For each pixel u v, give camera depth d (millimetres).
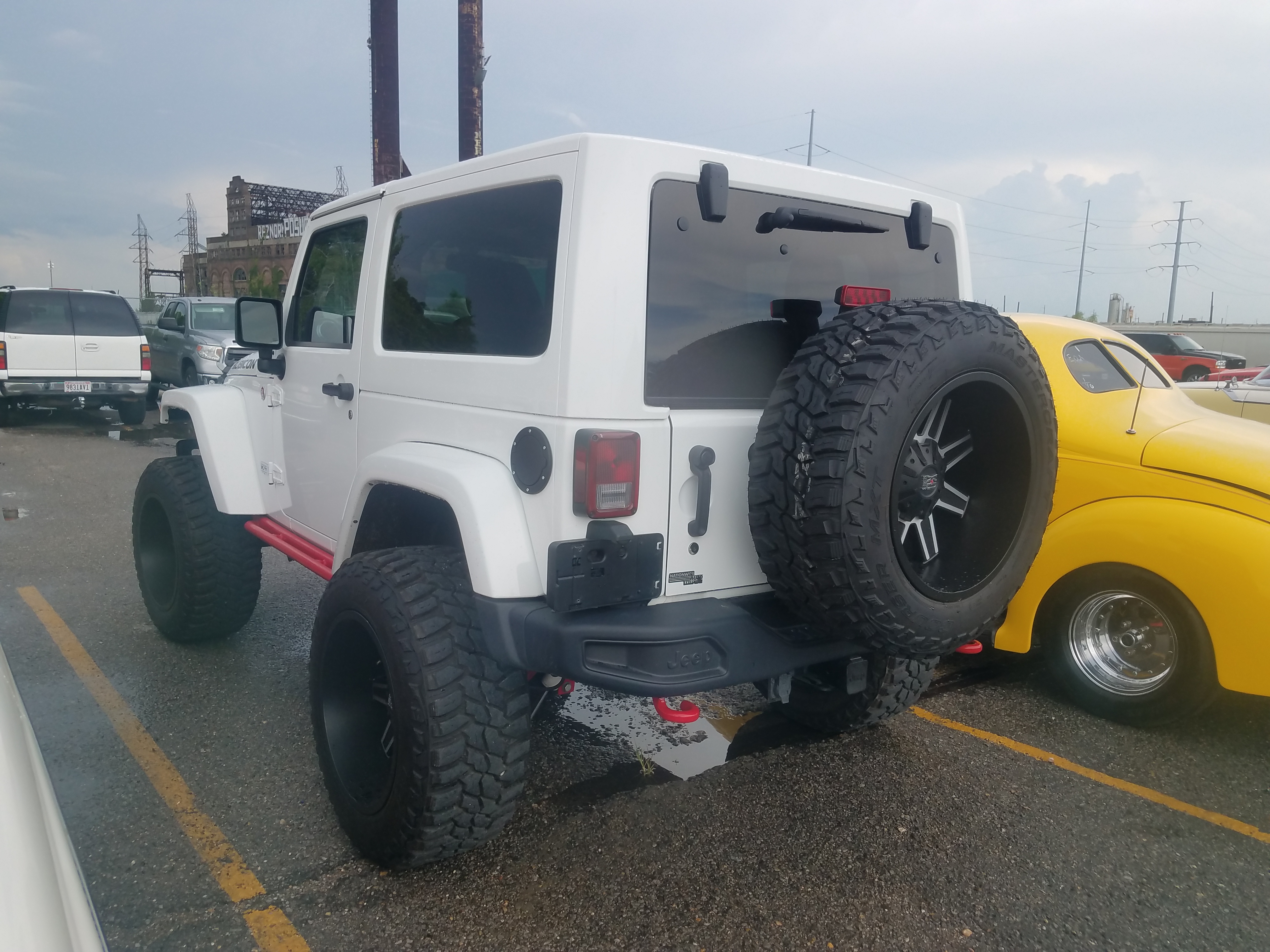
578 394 2311
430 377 2871
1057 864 2938
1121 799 3393
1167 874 2904
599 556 2355
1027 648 4227
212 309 15219
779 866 2854
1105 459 4020
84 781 3264
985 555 2631
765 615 2598
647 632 2330
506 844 2941
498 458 2559
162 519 4586
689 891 2707
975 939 2539
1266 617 3518
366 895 2631
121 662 4410
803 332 2814
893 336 2295
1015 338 2529
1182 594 3750
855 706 3566
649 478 2412
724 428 2557
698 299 2529
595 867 2816
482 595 2395
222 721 3777
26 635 4762
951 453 2596
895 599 2320
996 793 3402
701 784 3404
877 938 2525
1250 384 10039
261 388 4148
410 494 2998
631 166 2338
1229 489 3689
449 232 2855
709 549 2578
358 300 3340
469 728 2457
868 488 2207
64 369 13039
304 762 3439
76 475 9594
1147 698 3938
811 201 2793
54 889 1138
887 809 3246
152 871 2725
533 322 2484
